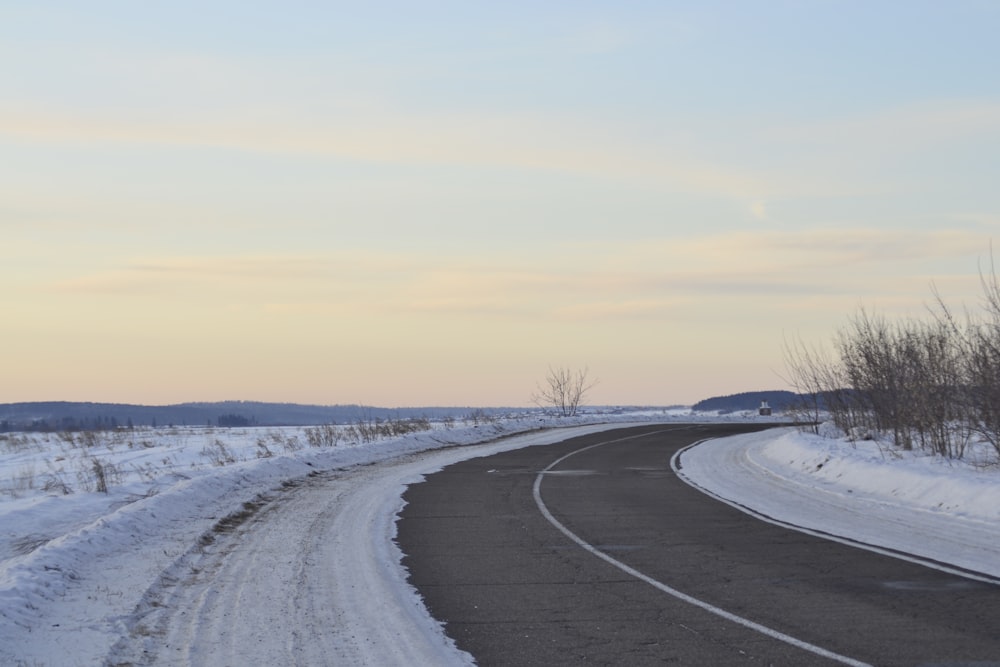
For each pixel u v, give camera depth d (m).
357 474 24.33
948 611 8.86
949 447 20.78
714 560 11.92
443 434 38.38
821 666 7.17
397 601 9.79
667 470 25.23
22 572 10.48
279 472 23.03
